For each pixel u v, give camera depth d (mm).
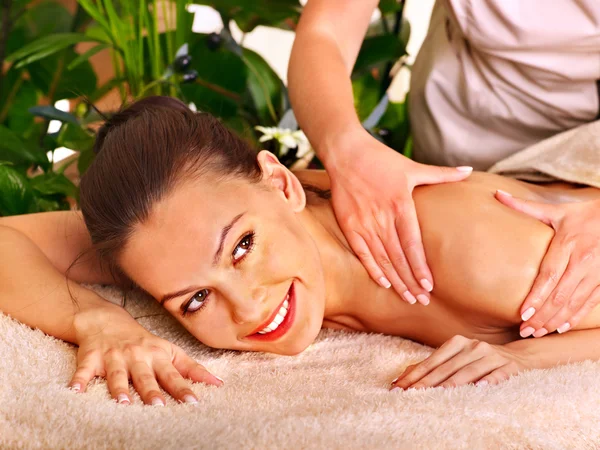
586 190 1302
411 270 1130
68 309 1129
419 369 1011
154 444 828
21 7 2146
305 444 804
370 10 1377
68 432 859
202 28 2863
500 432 854
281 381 1043
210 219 1015
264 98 1835
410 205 1122
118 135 1089
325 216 1220
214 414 901
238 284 1026
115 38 1784
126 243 1038
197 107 1815
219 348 1156
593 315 1110
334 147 1191
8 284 1153
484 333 1175
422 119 1581
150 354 1031
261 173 1128
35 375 1013
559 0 1314
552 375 993
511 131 1502
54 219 1320
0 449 850
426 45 1584
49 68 2061
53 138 1848
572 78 1382
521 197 1206
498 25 1350
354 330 1278
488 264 1079
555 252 1071
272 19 1892
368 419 854
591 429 883
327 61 1277
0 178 1493
